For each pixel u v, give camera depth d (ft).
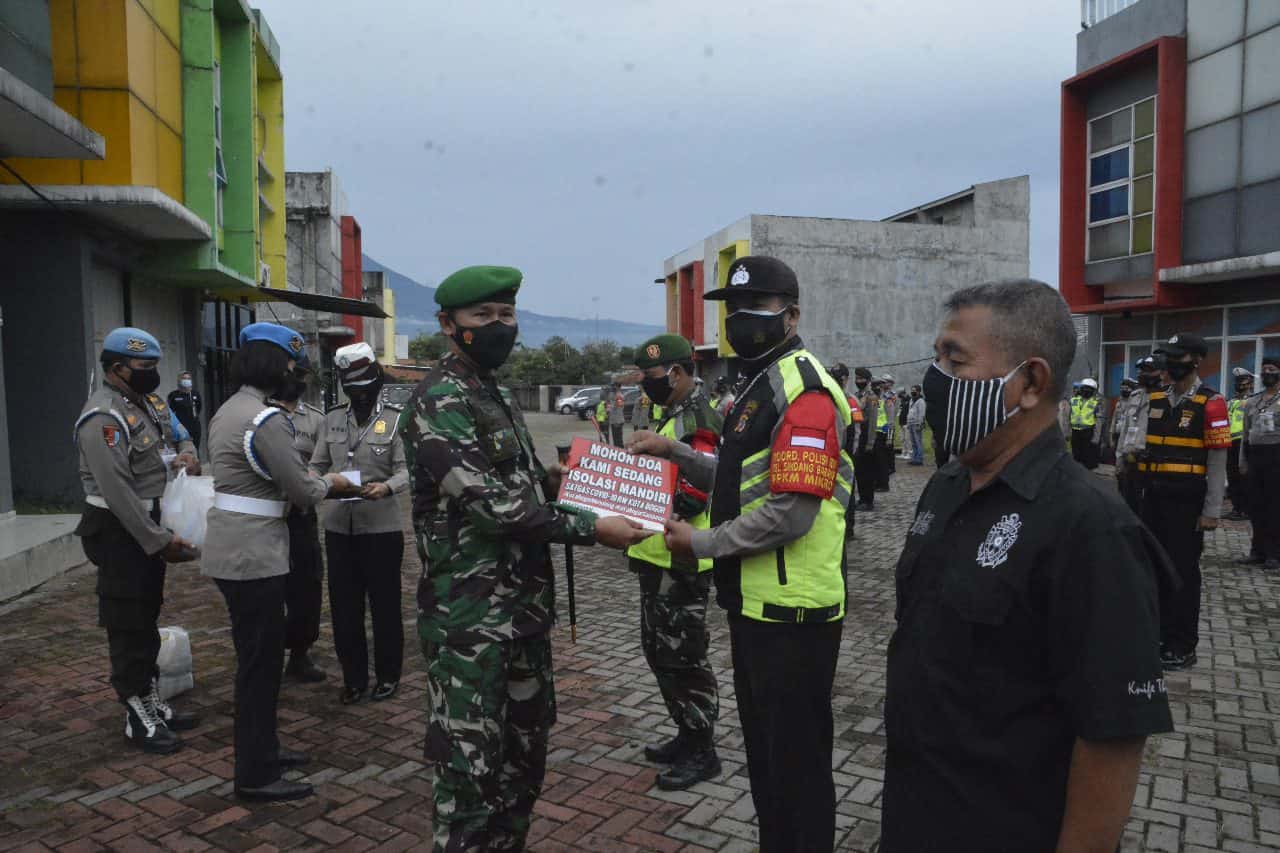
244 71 49.47
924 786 5.12
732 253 110.73
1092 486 4.84
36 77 28.50
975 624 4.92
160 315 47.62
